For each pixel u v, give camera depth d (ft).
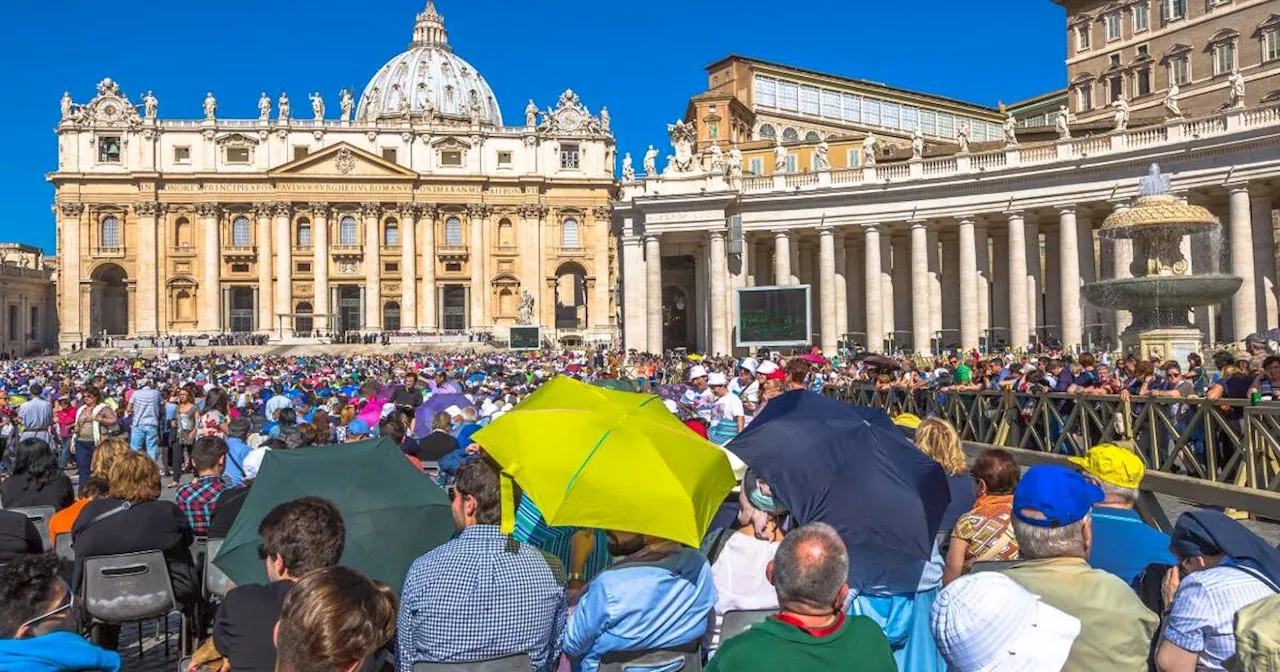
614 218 197.67
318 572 13.19
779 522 20.95
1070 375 53.83
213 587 26.53
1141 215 75.92
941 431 26.18
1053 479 17.33
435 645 17.60
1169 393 47.39
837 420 21.22
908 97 317.22
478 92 534.37
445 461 34.27
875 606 20.59
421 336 342.03
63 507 34.27
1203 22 203.51
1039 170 143.02
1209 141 128.57
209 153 354.74
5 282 351.25
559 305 391.45
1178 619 15.92
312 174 353.10
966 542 21.06
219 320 353.31
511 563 18.24
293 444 40.06
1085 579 16.96
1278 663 12.28
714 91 299.58
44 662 14.43
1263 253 131.13
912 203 155.22
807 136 297.33
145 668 29.63
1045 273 172.45
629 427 19.92
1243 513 42.39
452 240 368.48
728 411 47.67
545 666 18.52
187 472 76.69
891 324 162.09
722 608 19.99
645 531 18.33
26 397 88.33
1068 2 234.79
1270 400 34.81
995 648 15.10
